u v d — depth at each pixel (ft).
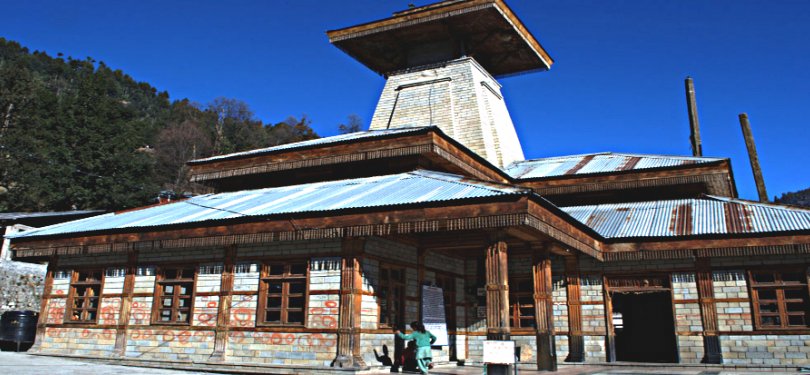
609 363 65.46
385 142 69.97
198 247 60.75
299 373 51.85
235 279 58.54
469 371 56.29
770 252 59.98
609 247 65.77
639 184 79.77
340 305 52.44
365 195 57.93
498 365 45.65
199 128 329.11
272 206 60.75
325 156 73.36
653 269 66.44
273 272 58.34
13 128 202.59
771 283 62.34
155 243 60.13
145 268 64.03
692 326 64.18
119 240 62.44
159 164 284.61
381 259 56.29
